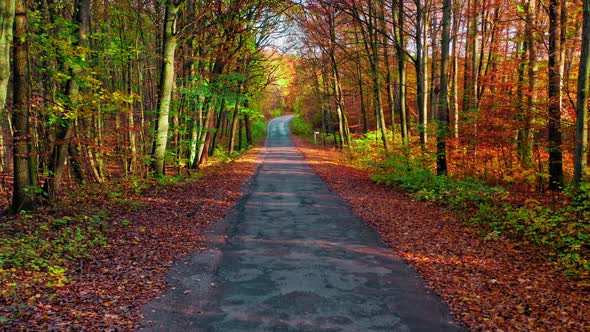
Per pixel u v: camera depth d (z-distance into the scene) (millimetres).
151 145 16625
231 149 31625
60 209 10039
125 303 5355
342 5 19766
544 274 6352
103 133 15359
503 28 18500
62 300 5176
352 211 11586
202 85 17984
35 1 11367
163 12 19281
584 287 5793
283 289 6035
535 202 10336
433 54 23109
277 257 7551
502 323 4828
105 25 17047
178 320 4984
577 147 9430
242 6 18875
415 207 11750
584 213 8219
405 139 19188
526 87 14094
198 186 15617
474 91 18812
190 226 9656
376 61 22312
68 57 9734
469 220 9688
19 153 9484
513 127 13836
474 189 11953
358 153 26812
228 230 9516
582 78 9219
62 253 6926
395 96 35188
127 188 13367
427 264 7070
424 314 5195
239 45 21000
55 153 10664
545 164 15164
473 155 16000
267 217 10859
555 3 12086
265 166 23875
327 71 33312
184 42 17438
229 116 39281
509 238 8227
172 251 7758
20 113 9328
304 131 62406
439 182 13016
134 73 20641
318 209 11875
